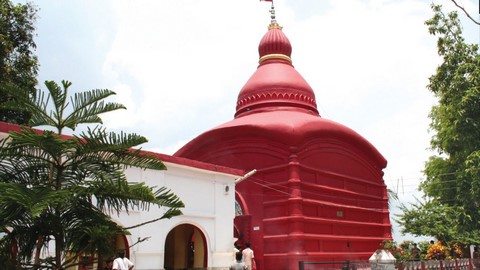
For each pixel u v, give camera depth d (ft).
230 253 47.57
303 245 56.13
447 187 95.50
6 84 20.12
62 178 19.65
